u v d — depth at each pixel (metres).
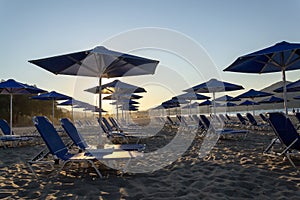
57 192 2.76
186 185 2.93
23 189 2.89
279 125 3.80
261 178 3.08
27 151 6.12
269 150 4.73
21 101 25.69
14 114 24.59
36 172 3.73
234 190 2.66
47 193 2.73
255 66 5.66
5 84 7.70
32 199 2.55
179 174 3.46
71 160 3.35
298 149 3.83
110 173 3.60
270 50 4.25
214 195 2.53
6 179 3.35
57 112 29.78
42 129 3.41
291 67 5.59
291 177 3.07
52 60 4.19
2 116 23.08
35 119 3.37
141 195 2.60
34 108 27.31
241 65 5.52
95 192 2.74
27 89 8.29
